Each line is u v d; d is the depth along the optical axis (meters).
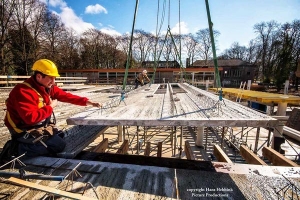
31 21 20.45
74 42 31.91
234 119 1.67
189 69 20.22
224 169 1.57
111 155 1.92
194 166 1.66
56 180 1.15
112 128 7.29
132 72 21.70
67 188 1.20
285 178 1.21
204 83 18.77
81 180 1.29
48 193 1.06
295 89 25.67
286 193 1.15
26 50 21.09
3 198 1.10
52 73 1.46
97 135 2.25
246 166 1.56
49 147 1.61
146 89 5.68
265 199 1.10
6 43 18.67
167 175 1.33
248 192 1.16
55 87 1.88
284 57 25.22
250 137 5.74
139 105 2.57
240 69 33.69
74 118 1.83
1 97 6.12
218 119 1.69
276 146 3.83
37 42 21.73
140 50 39.09
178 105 2.51
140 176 1.33
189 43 40.72
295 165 1.64
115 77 22.31
